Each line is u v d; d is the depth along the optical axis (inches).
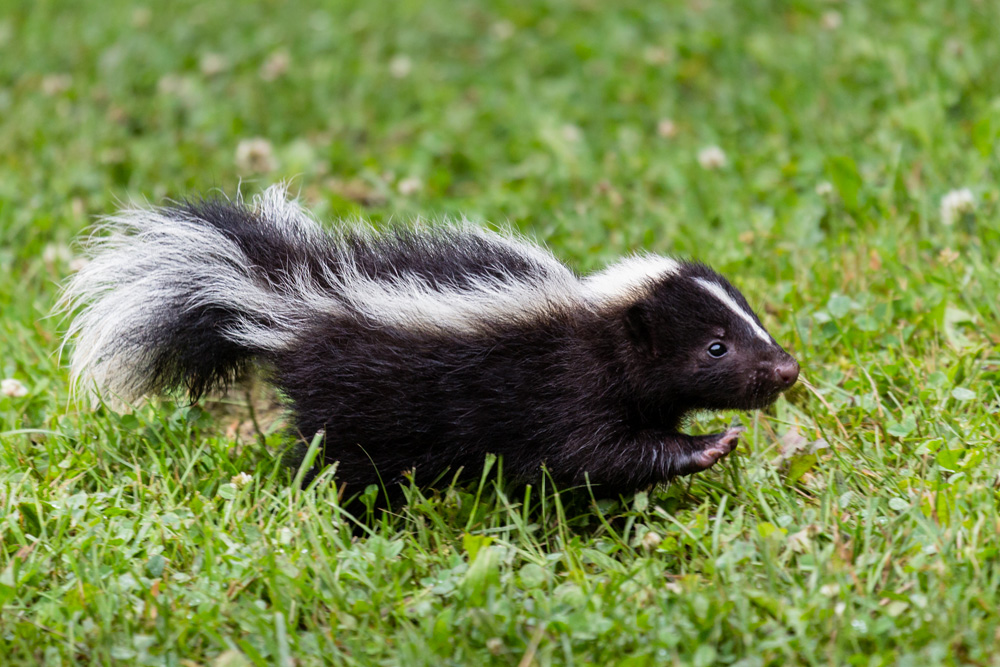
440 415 372.2
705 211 591.5
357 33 835.4
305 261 401.1
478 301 376.2
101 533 352.5
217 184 644.1
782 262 515.5
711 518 363.9
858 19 747.4
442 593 324.5
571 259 536.7
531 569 329.1
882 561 317.1
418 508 359.6
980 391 402.6
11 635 316.2
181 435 412.2
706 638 299.3
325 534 346.9
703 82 726.5
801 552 331.0
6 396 438.6
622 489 379.2
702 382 374.9
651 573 321.1
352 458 378.3
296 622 316.8
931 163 567.2
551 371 374.3
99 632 311.9
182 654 308.0
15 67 800.9
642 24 814.5
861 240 508.4
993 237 494.9
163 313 402.3
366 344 374.9
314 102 748.6
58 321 492.1
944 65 662.5
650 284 382.0
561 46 796.0
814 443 387.2
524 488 382.6
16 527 352.5
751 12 797.2
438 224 468.1
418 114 740.0
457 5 871.7
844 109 659.4
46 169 653.9
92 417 418.3
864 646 297.3
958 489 346.6
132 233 480.7
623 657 297.6
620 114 704.4
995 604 304.0
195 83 760.3
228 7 882.1
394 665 299.0
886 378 416.8
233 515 358.9
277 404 419.5
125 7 883.4
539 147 671.1
